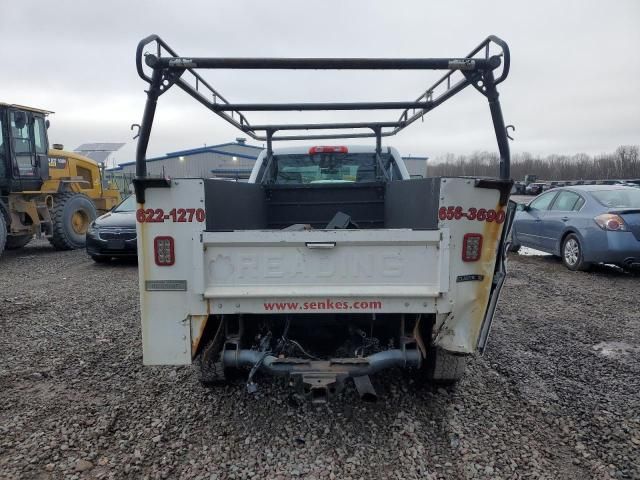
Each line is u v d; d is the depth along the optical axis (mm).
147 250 2805
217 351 3166
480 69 2752
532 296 6344
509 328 4957
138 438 2885
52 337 4773
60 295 6652
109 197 14227
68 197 11578
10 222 10234
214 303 2818
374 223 4969
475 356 4141
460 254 2797
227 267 2818
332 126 5508
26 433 2945
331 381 2711
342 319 3230
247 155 40875
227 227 3447
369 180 5777
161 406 3283
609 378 3695
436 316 2840
